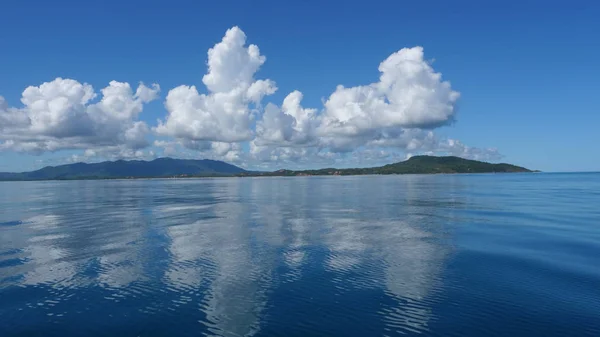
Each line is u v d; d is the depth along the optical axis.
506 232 39.50
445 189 119.19
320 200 81.44
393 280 23.95
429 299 20.83
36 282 24.20
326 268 26.61
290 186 159.75
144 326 18.03
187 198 91.81
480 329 17.38
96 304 20.62
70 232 41.22
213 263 28.08
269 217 52.53
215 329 17.64
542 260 28.28
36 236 39.09
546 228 41.72
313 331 17.33
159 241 36.00
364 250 31.83
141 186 185.25
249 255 30.36
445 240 35.62
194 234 39.47
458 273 25.27
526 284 23.05
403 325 17.81
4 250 32.84
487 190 111.75
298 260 28.73
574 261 27.98
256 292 22.09
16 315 19.39
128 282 24.03
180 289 22.70
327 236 37.94
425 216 52.09
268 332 17.30
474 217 50.75
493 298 20.89
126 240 36.56
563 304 19.98
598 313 18.89
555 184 152.38
